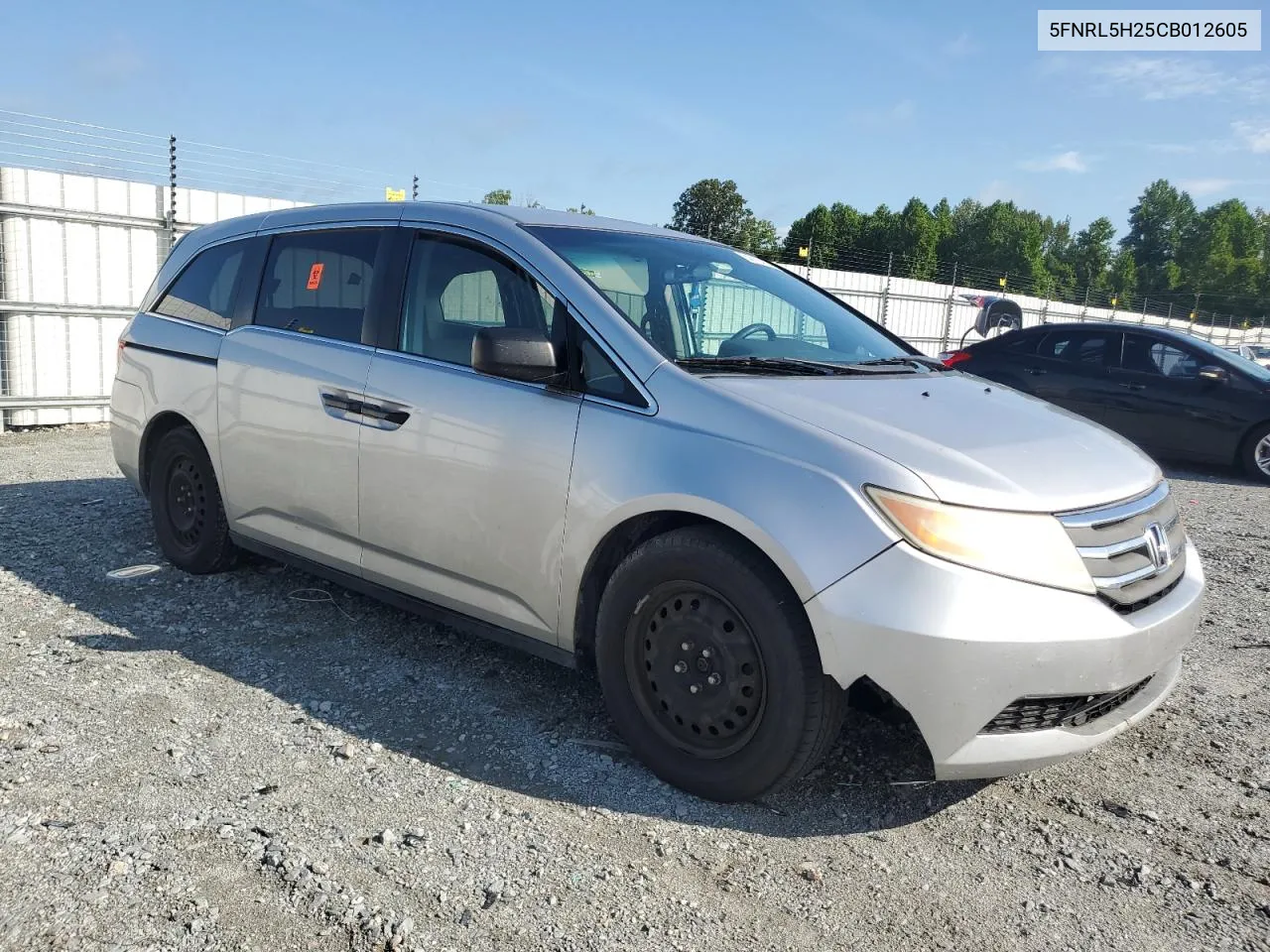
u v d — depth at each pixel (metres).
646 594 2.82
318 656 3.68
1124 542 2.67
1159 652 2.67
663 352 3.00
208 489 4.36
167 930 2.07
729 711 2.69
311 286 3.97
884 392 3.07
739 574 2.60
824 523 2.49
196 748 2.90
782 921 2.25
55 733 2.93
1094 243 107.75
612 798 2.77
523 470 3.05
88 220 10.14
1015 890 2.43
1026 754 2.52
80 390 10.30
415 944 2.08
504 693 3.43
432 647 3.83
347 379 3.61
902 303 20.98
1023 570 2.45
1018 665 2.41
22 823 2.44
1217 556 6.12
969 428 2.86
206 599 4.24
